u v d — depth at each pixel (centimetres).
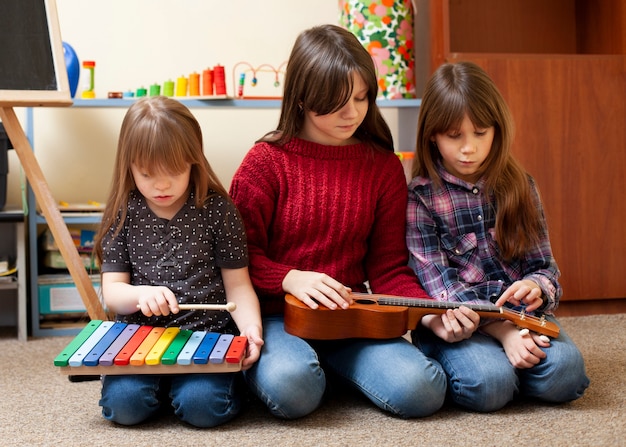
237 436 112
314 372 118
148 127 120
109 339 118
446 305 125
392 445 107
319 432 113
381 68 209
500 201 137
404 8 210
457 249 139
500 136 136
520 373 127
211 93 197
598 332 182
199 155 125
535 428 113
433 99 136
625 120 205
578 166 204
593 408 123
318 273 127
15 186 219
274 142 136
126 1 223
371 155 140
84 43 221
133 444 110
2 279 192
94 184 224
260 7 229
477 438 109
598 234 206
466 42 241
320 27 134
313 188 135
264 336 125
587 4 237
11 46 157
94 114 223
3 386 144
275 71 215
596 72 204
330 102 126
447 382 126
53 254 203
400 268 139
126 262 129
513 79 201
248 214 136
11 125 152
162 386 123
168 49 226
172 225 127
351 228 136
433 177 140
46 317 201
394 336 123
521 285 128
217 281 129
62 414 126
